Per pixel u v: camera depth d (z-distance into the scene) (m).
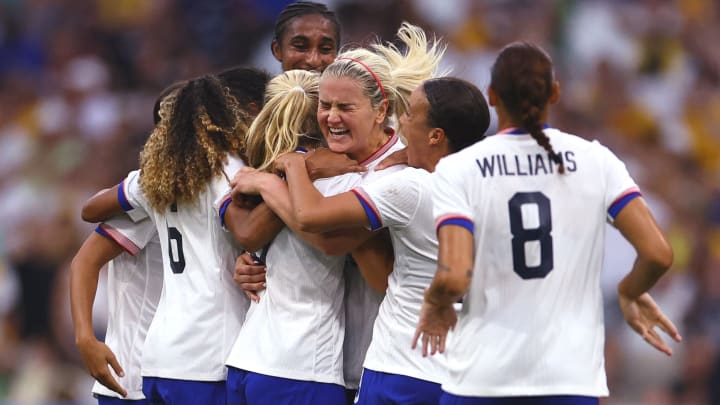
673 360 38.25
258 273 16.47
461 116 15.19
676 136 47.06
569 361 13.23
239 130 17.00
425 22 47.22
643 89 48.09
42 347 41.88
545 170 13.61
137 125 47.69
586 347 13.34
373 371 15.46
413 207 15.03
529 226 13.41
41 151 47.34
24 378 40.91
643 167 45.31
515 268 13.41
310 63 19.97
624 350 38.38
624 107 47.38
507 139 13.73
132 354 17.86
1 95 50.06
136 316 18.03
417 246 15.22
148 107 48.66
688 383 38.19
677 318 39.62
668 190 44.81
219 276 16.73
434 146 15.33
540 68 13.62
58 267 43.31
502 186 13.49
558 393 13.16
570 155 13.73
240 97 17.67
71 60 50.88
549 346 13.26
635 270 13.52
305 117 16.50
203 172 16.67
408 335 15.23
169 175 16.66
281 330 15.88
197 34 50.75
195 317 16.59
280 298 16.09
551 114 46.31
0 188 46.44
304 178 15.47
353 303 16.64
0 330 41.84
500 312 13.41
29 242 43.84
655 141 46.84
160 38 50.81
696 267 41.78
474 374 13.38
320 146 16.80
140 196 17.27
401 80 16.56
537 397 13.23
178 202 16.81
